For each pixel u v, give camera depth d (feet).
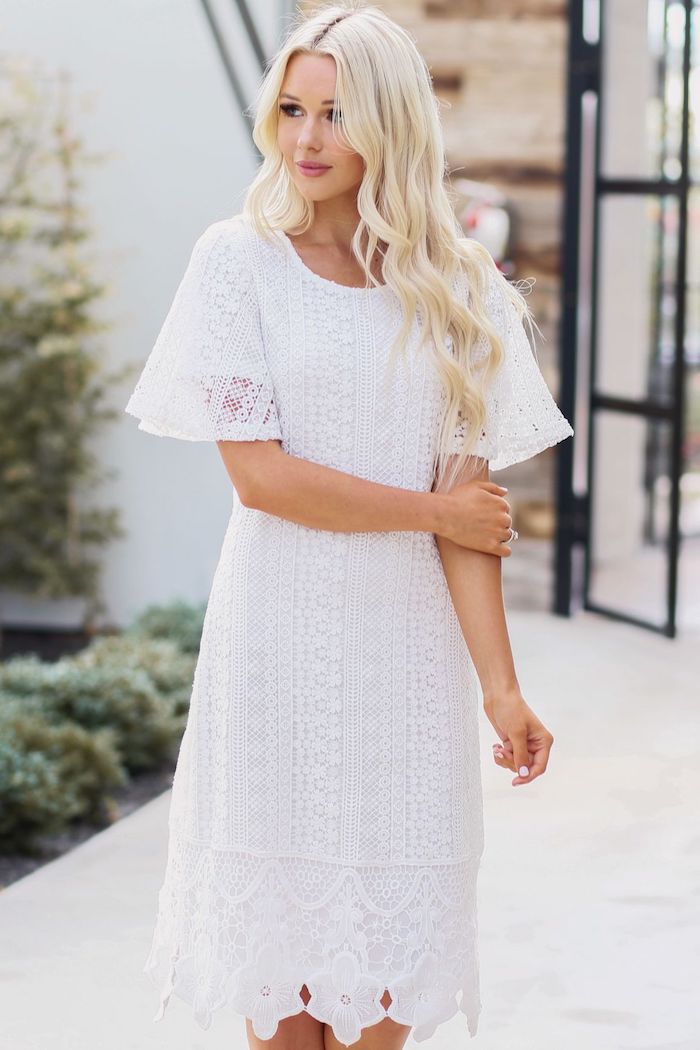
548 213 19.24
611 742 13.89
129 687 15.97
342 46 5.43
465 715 6.00
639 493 19.17
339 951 5.77
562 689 15.90
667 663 17.15
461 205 19.36
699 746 13.78
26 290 22.22
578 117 18.72
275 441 5.68
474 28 18.98
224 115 21.24
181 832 6.07
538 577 19.97
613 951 9.12
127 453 22.61
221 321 5.65
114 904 10.17
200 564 22.72
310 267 5.79
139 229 21.77
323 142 5.53
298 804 5.79
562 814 11.78
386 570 5.74
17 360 22.29
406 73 5.54
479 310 5.86
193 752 5.98
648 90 17.97
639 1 17.78
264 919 5.78
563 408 19.42
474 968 6.05
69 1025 8.21
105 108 21.45
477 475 5.98
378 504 5.57
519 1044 7.88
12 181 21.66
